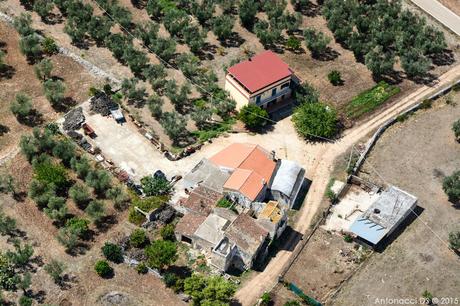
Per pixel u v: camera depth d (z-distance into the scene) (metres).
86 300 96.44
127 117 124.12
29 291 96.62
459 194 110.81
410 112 129.12
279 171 112.69
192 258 102.62
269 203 106.81
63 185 110.88
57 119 123.25
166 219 107.06
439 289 100.56
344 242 106.69
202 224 103.38
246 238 100.88
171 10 146.62
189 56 137.00
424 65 136.12
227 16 145.25
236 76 124.12
